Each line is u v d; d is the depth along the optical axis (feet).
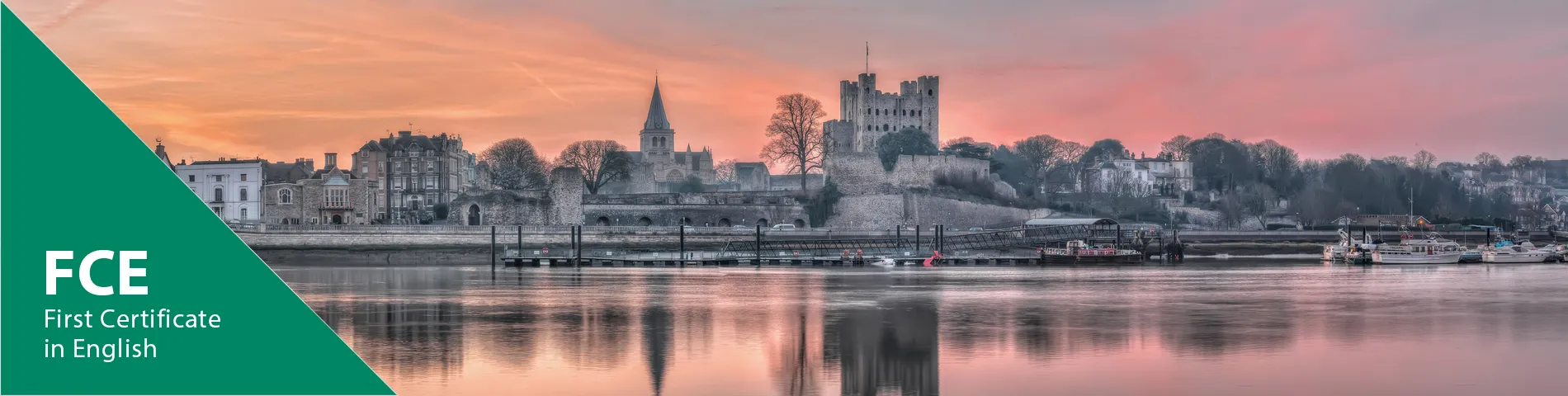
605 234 561.02
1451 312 251.19
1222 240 606.55
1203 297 290.76
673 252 518.37
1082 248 500.74
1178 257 516.73
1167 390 159.12
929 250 530.68
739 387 162.20
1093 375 169.68
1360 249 510.17
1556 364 179.32
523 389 160.25
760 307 262.88
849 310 255.29
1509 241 628.28
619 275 394.73
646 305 266.57
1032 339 205.87
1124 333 212.84
